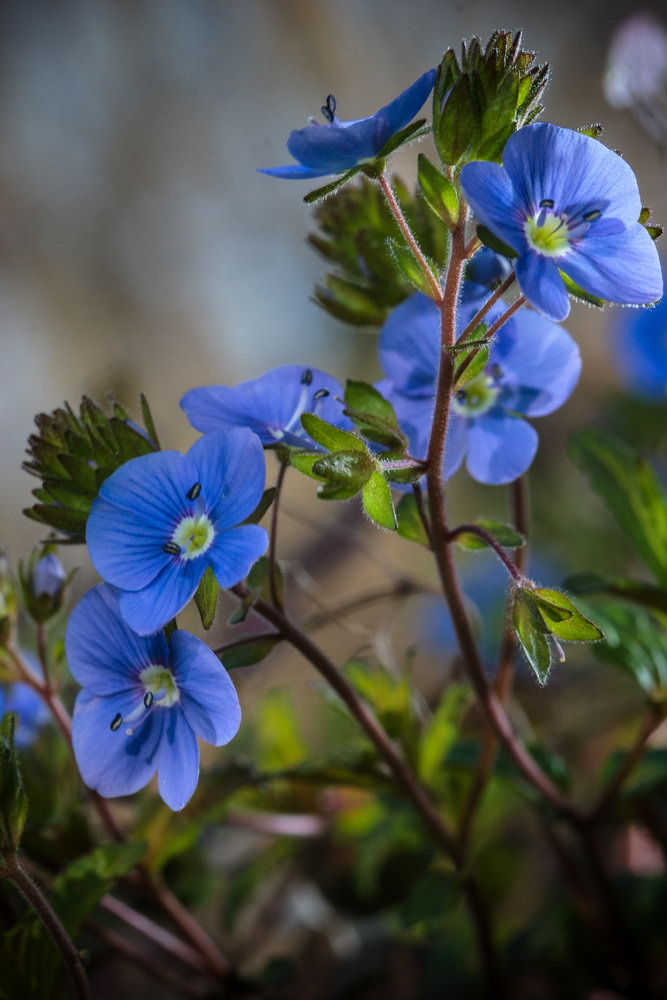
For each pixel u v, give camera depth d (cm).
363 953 17
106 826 15
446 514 13
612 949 16
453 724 15
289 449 13
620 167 12
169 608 12
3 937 13
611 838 18
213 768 15
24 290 35
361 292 14
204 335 35
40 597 14
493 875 17
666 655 15
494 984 16
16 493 33
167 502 12
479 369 12
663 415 22
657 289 12
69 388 34
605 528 22
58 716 14
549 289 12
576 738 18
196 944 15
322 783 15
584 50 35
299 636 13
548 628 12
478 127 12
